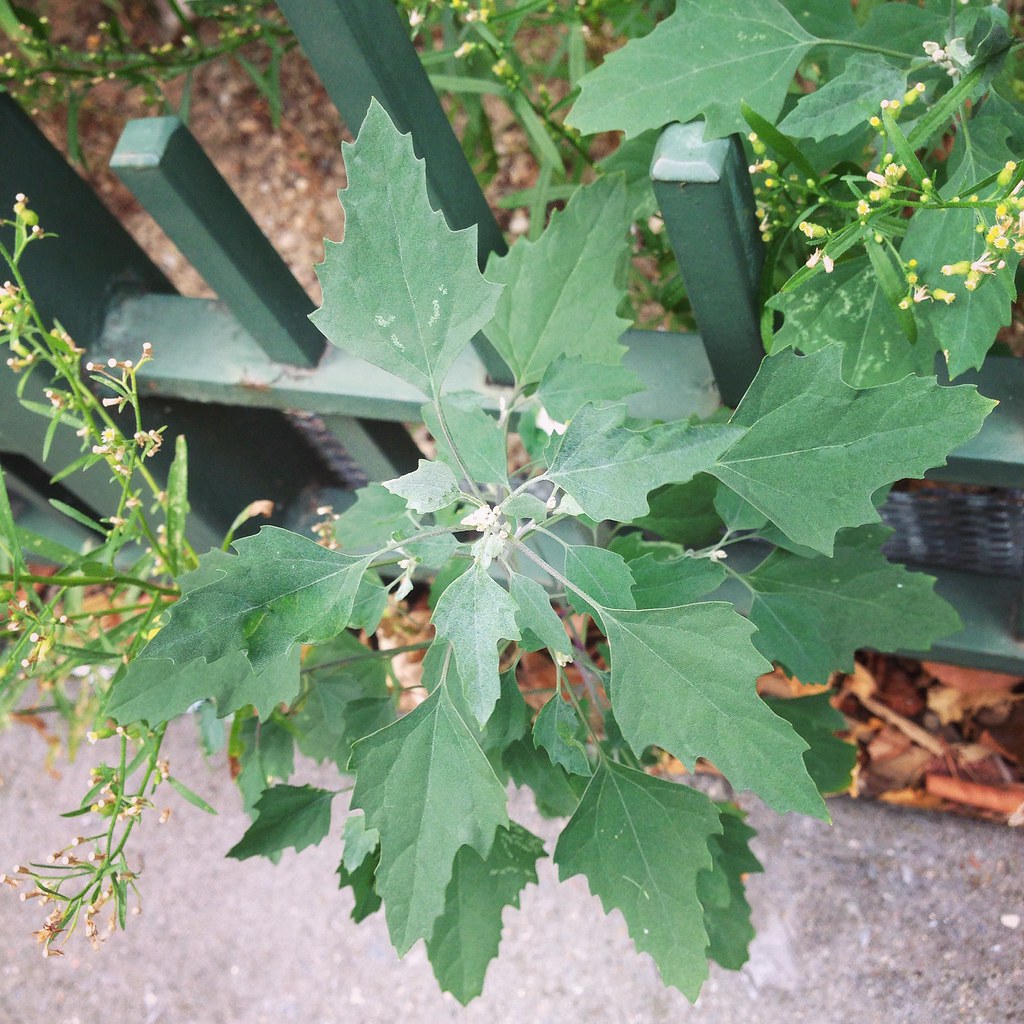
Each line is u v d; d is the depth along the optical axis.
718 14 0.41
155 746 0.44
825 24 0.44
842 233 0.39
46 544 0.48
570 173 0.84
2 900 0.79
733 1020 0.68
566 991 0.70
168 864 0.78
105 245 0.61
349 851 0.45
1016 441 0.48
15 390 0.61
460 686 0.42
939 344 0.41
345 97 0.44
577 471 0.34
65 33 0.99
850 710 0.73
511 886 0.46
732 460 0.37
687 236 0.42
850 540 0.48
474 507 0.43
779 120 0.51
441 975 0.46
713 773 0.74
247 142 0.97
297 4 0.40
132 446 0.45
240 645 0.34
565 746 0.41
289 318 0.56
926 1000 0.66
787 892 0.70
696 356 0.54
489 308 0.35
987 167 0.38
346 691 0.54
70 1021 0.75
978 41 0.37
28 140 0.55
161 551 0.48
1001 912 0.67
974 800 0.69
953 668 0.72
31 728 0.84
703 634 0.34
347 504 0.80
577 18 0.57
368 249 0.35
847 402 0.35
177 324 0.61
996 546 0.65
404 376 0.37
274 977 0.74
